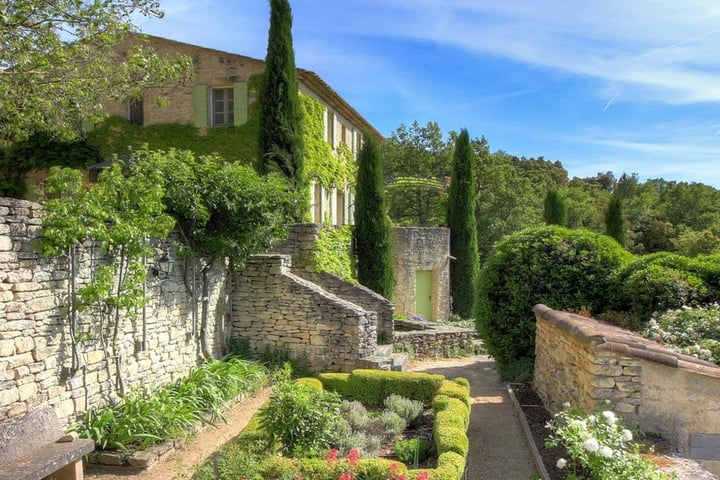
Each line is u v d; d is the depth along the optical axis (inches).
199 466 209.2
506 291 421.4
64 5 336.8
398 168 1314.0
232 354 402.0
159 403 267.1
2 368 207.3
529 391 369.1
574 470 200.4
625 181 2191.2
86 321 256.4
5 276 209.5
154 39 592.1
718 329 294.2
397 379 317.4
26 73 339.6
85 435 235.6
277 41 529.0
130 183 272.4
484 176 1256.8
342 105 745.0
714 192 1692.9
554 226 433.1
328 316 400.2
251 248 385.1
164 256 321.4
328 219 711.7
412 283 737.0
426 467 217.3
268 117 529.3
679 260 376.2
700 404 222.1
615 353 228.4
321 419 223.6
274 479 187.6
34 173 609.6
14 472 145.3
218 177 356.5
